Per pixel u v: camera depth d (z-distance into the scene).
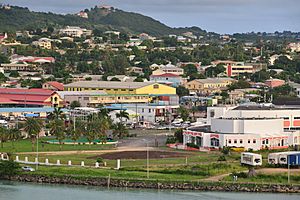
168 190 151.88
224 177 156.50
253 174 156.12
